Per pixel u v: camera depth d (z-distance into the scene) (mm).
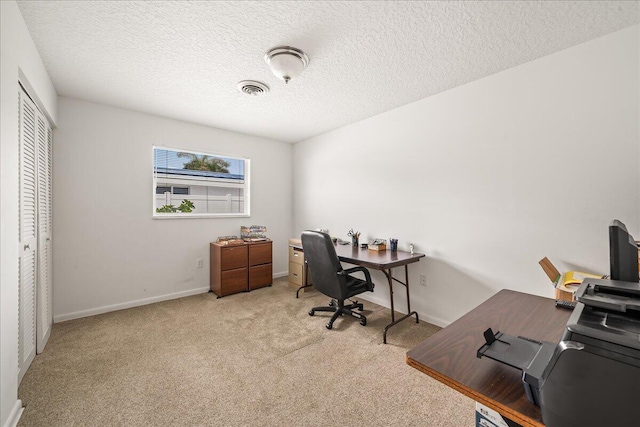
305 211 4375
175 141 3424
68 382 1775
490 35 1765
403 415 1516
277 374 1874
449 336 990
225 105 2953
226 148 3869
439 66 2148
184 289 3531
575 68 1867
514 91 2150
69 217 2760
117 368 1934
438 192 2650
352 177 3562
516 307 1299
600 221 1788
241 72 2250
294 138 4320
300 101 2844
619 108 1712
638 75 1646
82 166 2826
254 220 4195
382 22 1645
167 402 1607
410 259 2559
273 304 3217
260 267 3838
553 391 561
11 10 1417
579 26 1667
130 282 3133
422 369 804
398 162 3008
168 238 3404
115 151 3018
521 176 2121
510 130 2174
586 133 1831
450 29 1706
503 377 742
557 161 1952
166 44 1865
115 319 2777
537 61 2033
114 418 1488
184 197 3730
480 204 2355
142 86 2502
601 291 777
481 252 2357
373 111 3123
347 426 1441
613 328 601
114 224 3025
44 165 2324
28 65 1700
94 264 2908
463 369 779
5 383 1360
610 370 509
